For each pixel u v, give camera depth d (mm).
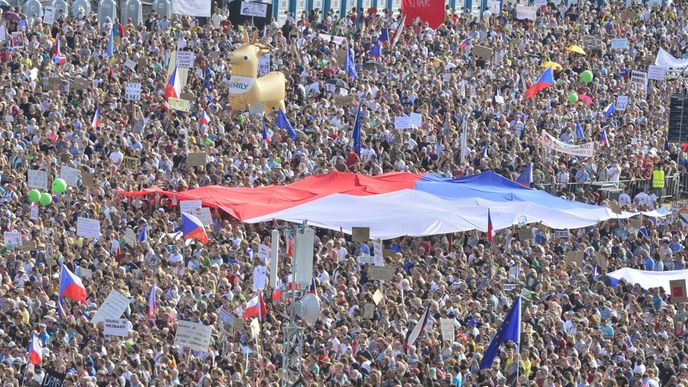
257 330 107125
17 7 193000
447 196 154250
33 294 116875
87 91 166500
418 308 115938
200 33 195750
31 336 108438
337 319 113875
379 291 116000
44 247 126750
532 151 172625
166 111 167125
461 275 127062
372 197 152750
